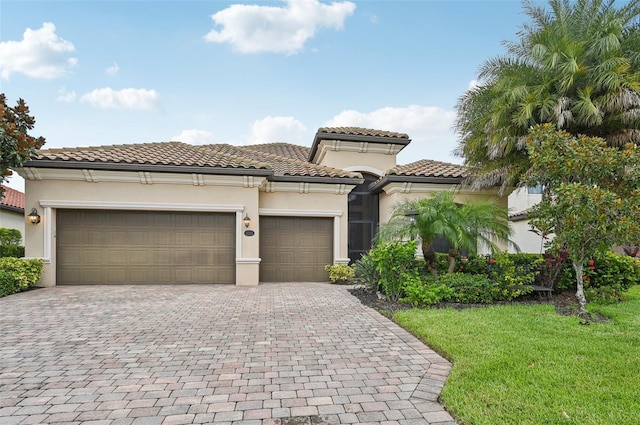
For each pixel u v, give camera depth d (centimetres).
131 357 545
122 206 1258
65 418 365
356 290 1180
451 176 1459
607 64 1091
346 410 385
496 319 730
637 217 700
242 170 1295
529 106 1105
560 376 448
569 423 343
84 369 496
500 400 390
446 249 1540
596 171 767
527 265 1059
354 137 1716
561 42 1128
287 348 594
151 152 1401
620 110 1093
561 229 789
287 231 1459
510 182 1327
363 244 1723
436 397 416
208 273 1338
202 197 1312
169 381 457
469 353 535
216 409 386
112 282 1282
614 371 464
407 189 1470
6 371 488
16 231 1844
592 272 1038
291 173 1443
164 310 877
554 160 794
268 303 973
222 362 527
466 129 1417
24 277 1112
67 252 1262
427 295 896
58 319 781
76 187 1234
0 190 1183
